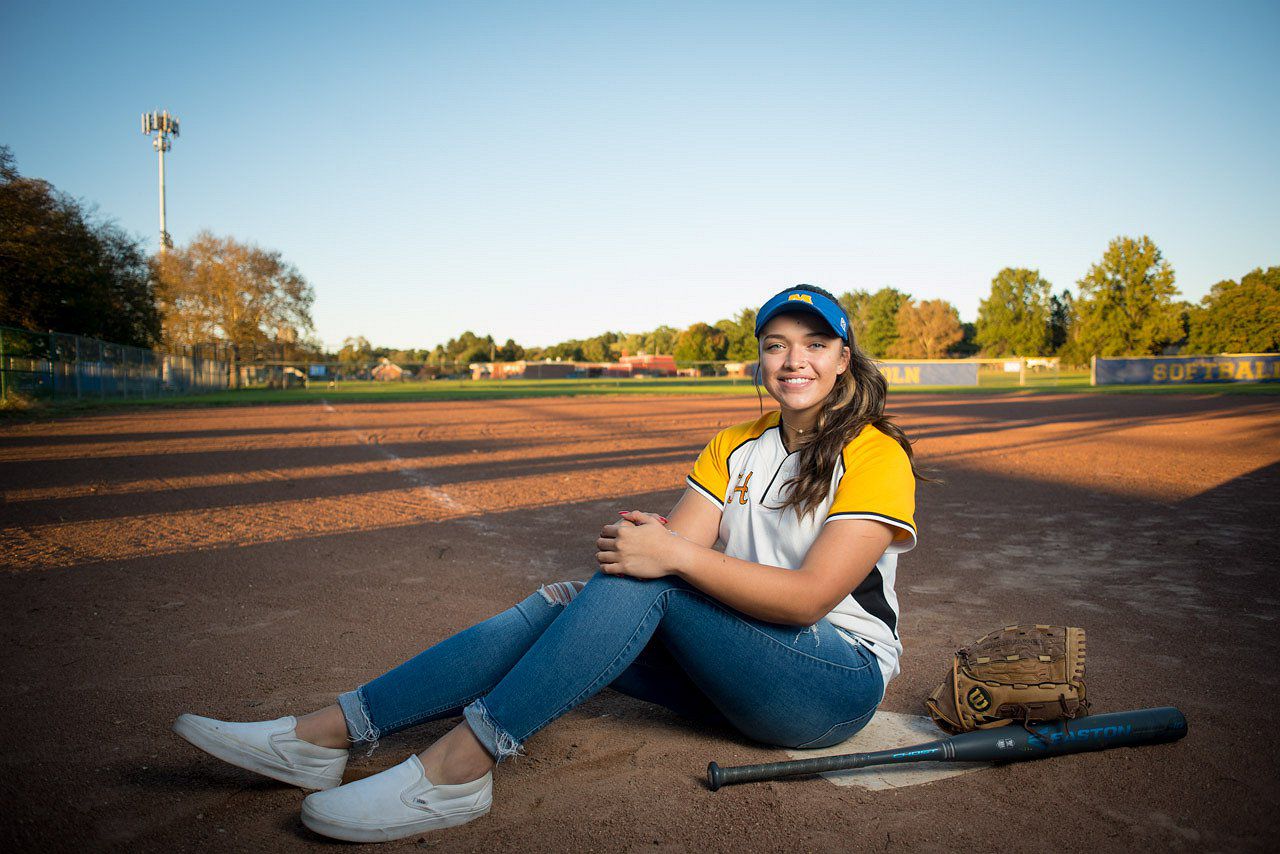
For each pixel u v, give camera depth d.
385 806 1.79
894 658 2.10
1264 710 2.52
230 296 54.41
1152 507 6.61
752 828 1.85
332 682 2.82
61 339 24.80
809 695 1.95
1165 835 1.81
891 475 1.90
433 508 6.71
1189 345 54.84
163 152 54.12
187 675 2.89
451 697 1.96
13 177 26.08
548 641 1.84
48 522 5.95
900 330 86.44
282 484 8.12
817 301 1.96
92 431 15.05
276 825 1.88
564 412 22.17
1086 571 4.50
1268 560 4.73
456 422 18.09
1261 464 9.30
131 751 2.27
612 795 2.02
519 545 5.25
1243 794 1.99
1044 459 10.10
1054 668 2.09
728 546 2.20
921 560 4.80
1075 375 56.19
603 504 6.93
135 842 1.79
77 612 3.68
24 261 25.89
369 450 11.78
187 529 5.72
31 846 1.76
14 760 2.21
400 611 3.72
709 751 2.27
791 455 2.09
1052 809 1.93
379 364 91.69
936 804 1.97
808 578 1.82
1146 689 2.71
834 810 1.94
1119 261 53.19
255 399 30.89
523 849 1.77
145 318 34.47
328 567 4.61
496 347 135.38
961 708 2.14
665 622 1.93
